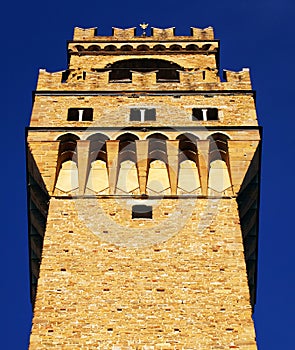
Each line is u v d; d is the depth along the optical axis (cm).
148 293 4578
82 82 5928
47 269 4694
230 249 4831
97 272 4694
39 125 5575
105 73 6025
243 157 5384
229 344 4325
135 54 6719
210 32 6900
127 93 5844
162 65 6731
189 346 4316
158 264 4744
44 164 5341
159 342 4331
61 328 4384
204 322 4425
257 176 5434
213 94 5834
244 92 5850
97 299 4541
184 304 4519
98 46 6750
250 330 4384
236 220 5019
